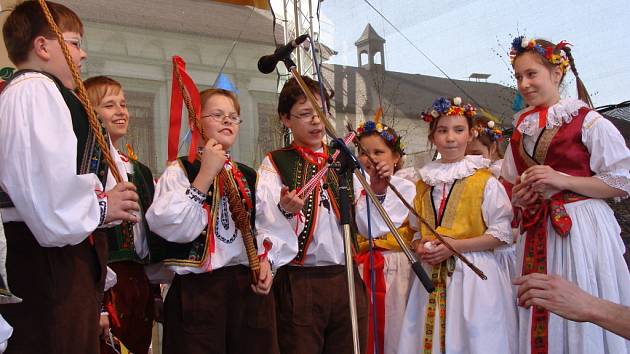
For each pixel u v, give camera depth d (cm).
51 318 155
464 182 261
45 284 156
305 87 212
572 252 229
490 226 253
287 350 226
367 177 261
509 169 263
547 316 230
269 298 215
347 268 188
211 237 205
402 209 253
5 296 132
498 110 493
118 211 167
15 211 158
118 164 186
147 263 228
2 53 299
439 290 253
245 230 208
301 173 238
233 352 210
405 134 520
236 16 507
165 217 195
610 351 221
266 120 503
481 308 242
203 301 204
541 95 242
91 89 241
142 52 473
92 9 456
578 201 232
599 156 229
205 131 223
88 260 166
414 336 259
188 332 203
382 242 297
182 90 207
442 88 513
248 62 510
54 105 158
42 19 174
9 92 160
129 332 224
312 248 230
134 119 460
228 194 210
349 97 520
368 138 304
